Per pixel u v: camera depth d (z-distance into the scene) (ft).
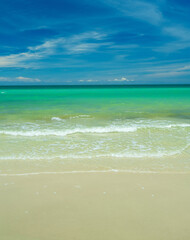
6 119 39.09
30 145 24.63
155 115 44.83
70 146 24.41
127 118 41.57
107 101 72.28
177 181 15.74
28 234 9.73
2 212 11.50
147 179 16.05
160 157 20.97
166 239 9.46
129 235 9.69
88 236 9.61
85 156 21.11
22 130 31.22
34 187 14.55
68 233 9.82
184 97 88.38
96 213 11.47
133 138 28.02
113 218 11.02
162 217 11.11
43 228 10.18
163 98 83.66
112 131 31.58
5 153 21.62
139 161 19.90
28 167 18.20
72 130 31.48
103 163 19.35
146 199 13.00
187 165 19.02
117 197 13.24
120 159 20.39
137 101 71.82
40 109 52.08
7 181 15.42
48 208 11.95
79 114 44.91
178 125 35.14
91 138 28.04
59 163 19.25
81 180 15.78
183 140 26.86
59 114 44.91
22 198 13.03
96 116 43.24
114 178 16.17
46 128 32.71
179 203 12.57
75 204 12.40
